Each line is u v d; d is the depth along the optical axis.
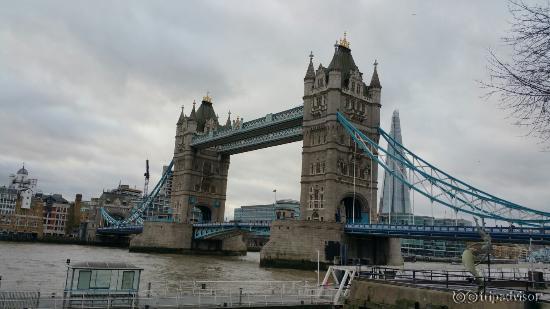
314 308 34.84
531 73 13.50
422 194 87.75
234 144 143.00
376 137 105.69
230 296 34.22
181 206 145.12
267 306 33.59
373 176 103.75
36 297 30.73
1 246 133.88
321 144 100.44
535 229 66.31
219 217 151.38
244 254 149.38
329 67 103.12
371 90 107.88
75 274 32.69
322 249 87.00
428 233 77.50
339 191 97.00
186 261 102.06
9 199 192.75
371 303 31.12
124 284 33.78
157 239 136.75
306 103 105.12
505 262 97.31
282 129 118.69
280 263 89.00
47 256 100.12
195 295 36.22
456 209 81.69
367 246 94.25
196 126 151.62
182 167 150.12
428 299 27.30
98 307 30.69
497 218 75.38
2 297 30.94
